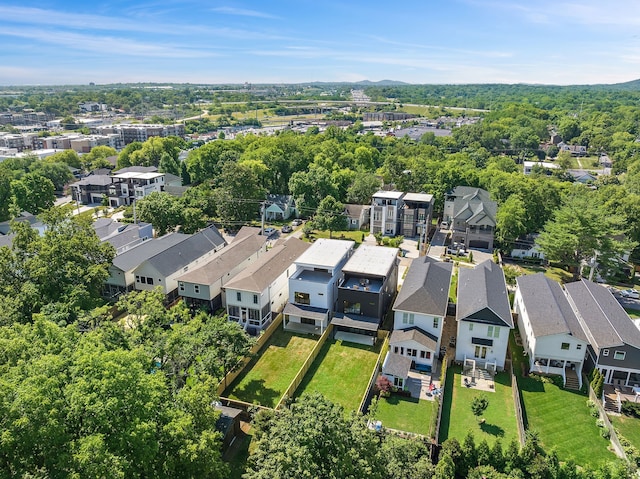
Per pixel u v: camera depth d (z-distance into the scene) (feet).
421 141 604.08
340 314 169.58
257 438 98.43
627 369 139.03
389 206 284.41
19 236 160.25
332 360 153.07
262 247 226.58
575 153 636.07
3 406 69.82
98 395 75.77
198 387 94.17
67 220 197.67
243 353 133.59
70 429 75.56
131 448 74.79
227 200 294.25
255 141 428.15
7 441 66.80
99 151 500.74
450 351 158.81
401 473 89.25
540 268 244.42
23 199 311.88
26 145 640.58
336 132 568.41
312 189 317.63
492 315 146.00
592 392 135.44
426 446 112.27
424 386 140.67
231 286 168.55
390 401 133.39
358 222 307.58
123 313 182.80
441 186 324.39
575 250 223.51
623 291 216.13
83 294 151.84
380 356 148.87
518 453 106.22
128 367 81.97
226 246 228.22
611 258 223.10
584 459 114.42
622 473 99.96
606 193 278.67
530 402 135.44
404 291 165.48
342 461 77.15
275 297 181.68
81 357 79.77
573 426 126.21
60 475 67.31
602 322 152.05
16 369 83.30
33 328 101.40
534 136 632.79
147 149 448.24
